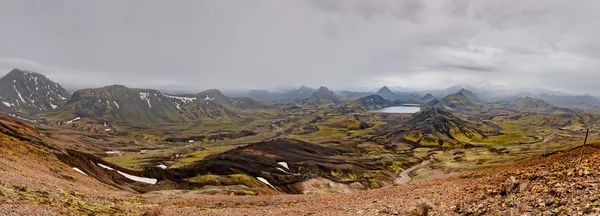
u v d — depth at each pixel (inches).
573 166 932.6
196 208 1733.5
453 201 970.1
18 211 925.8
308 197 2130.9
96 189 2149.4
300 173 6122.1
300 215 1194.0
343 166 6707.7
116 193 2137.1
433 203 993.5
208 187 3853.3
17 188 1226.0
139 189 3533.5
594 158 952.3
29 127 5305.1
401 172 7116.1
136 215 1408.7
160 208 1664.6
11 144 2682.1
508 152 7775.6
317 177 5472.4
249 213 1464.1
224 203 1946.4
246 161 6210.6
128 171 4185.5
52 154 3171.8
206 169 5142.7
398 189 1934.1
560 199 665.0
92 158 3914.9
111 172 3786.9
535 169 1140.5
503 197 857.5
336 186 5290.4
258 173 5364.2
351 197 1824.6
